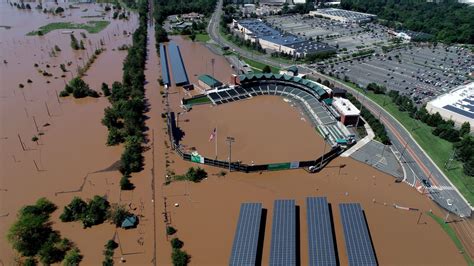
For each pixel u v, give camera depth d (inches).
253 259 4997.5
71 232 5516.7
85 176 6820.9
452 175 7288.4
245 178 6934.1
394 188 6850.4
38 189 6422.2
